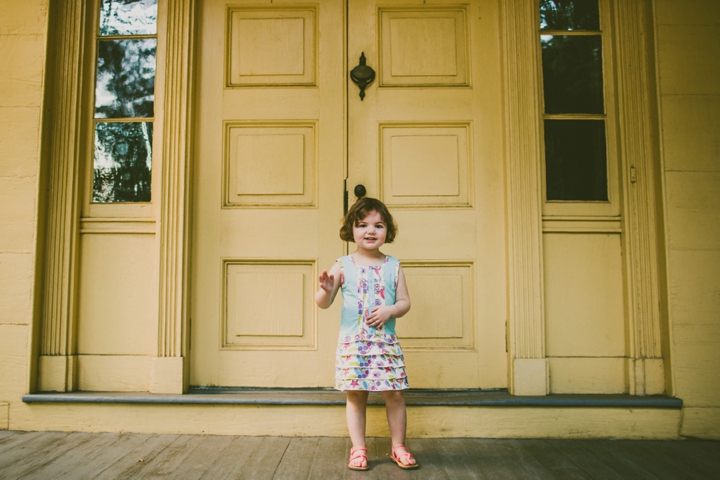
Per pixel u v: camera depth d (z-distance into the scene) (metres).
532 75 2.40
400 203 2.45
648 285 2.31
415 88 2.48
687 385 2.21
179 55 2.41
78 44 2.43
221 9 2.51
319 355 2.37
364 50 2.50
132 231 2.38
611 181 2.41
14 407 2.22
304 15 2.51
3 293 2.26
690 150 2.29
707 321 2.22
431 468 1.84
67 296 2.32
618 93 2.39
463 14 2.51
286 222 2.42
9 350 2.24
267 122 2.47
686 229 2.26
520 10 2.43
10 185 2.29
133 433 2.19
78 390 2.32
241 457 1.93
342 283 1.93
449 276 2.41
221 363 2.37
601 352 2.34
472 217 2.42
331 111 2.46
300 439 2.14
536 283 2.32
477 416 2.18
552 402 2.18
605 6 2.47
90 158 2.45
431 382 2.36
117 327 2.36
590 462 1.91
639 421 2.18
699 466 1.88
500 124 2.45
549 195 2.42
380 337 1.85
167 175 2.35
